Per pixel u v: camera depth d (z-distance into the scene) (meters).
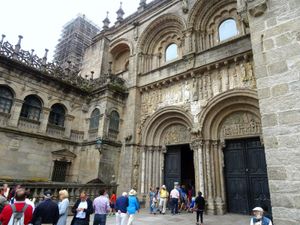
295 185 5.50
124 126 21.67
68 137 20.88
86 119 22.39
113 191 17.86
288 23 6.74
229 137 15.80
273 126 6.26
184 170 22.03
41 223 6.02
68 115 21.38
